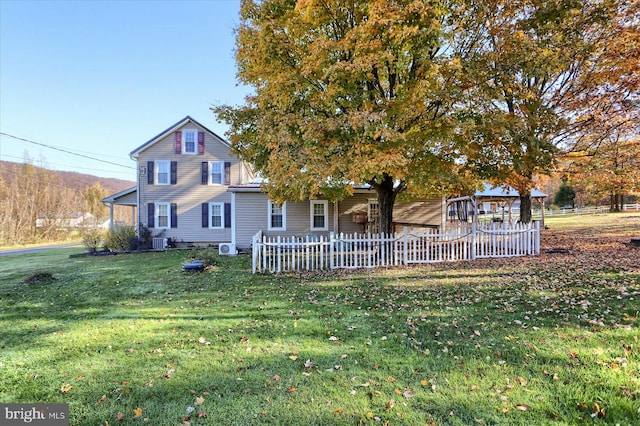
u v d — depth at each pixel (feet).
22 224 105.81
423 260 32.78
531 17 26.66
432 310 17.07
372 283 24.12
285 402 9.24
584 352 11.35
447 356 11.73
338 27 29.04
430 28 22.16
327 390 9.79
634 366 10.21
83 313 19.12
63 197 123.24
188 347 13.44
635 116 34.50
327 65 25.57
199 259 35.99
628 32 30.25
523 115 29.91
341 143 26.78
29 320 18.01
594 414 8.04
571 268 25.48
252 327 15.65
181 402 9.46
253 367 11.47
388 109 26.45
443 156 29.17
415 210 52.39
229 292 23.11
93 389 10.34
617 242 40.14
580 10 28.55
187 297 22.18
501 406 8.60
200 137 63.67
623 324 13.67
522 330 13.73
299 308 18.52
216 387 10.21
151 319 17.48
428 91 24.76
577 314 15.19
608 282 20.36
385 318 16.21
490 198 65.05
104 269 35.91
